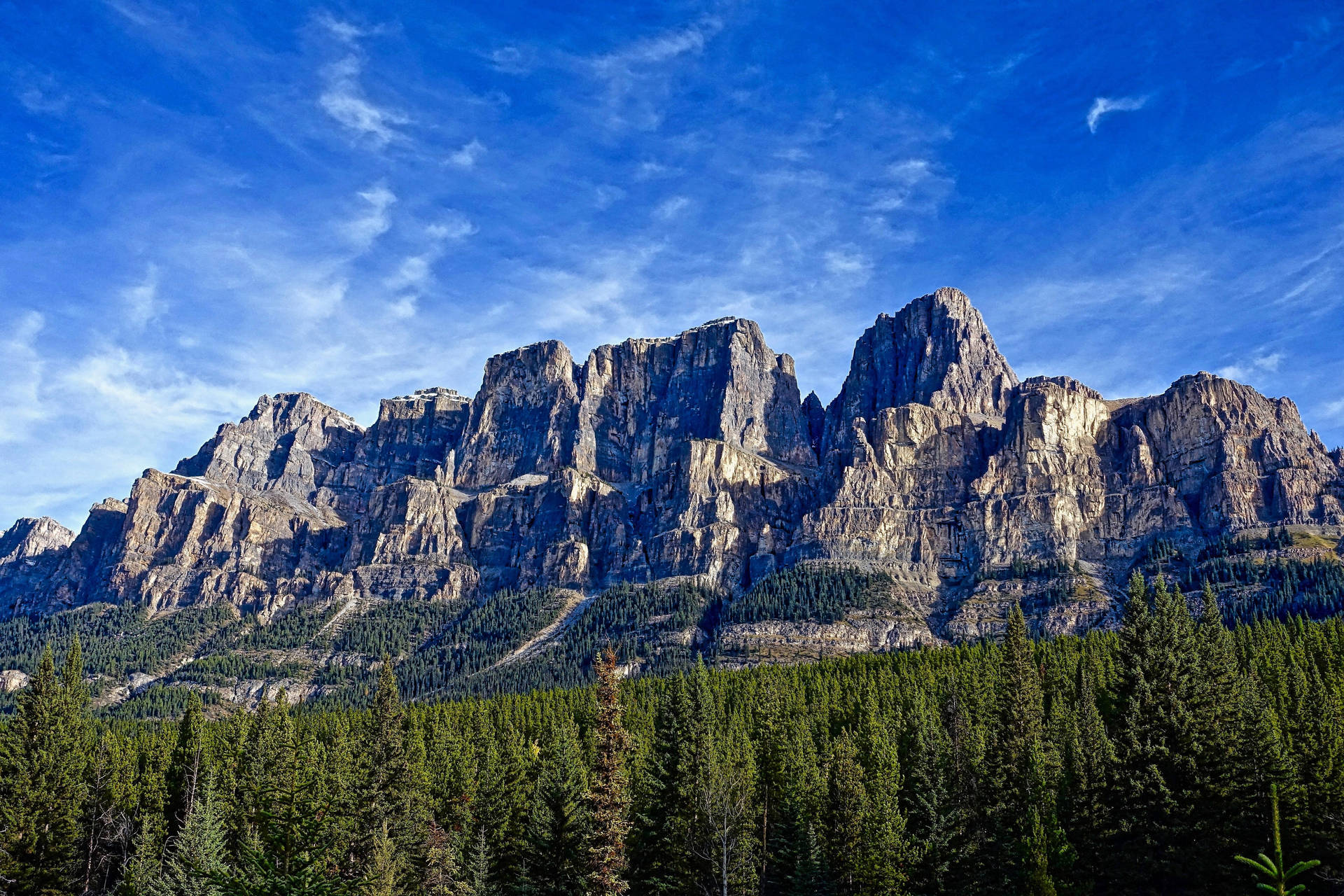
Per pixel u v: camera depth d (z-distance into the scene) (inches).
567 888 4343.0
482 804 5251.0
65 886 5083.7
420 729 7076.8
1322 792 3634.4
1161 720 3818.9
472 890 4630.9
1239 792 3636.8
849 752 4571.9
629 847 4589.1
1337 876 3523.6
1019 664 5118.1
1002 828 4200.3
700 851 4323.3
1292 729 4160.9
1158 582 4104.3
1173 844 3649.1
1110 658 6589.6
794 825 4362.7
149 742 7081.7
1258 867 1318.9
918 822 4623.5
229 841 5024.6
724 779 4402.1
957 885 4188.0
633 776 5147.6
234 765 6008.9
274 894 2224.4
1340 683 5162.4
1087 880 3814.0
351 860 4234.7
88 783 5639.8
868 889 4094.5
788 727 6092.5
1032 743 4776.1
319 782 5511.8
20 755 5182.1
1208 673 3949.3
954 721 5369.1
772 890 4549.7
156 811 5713.6
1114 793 3826.3
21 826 4963.1
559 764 4702.3
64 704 5442.9
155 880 4485.7
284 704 7214.6
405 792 4955.7
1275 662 5802.2
